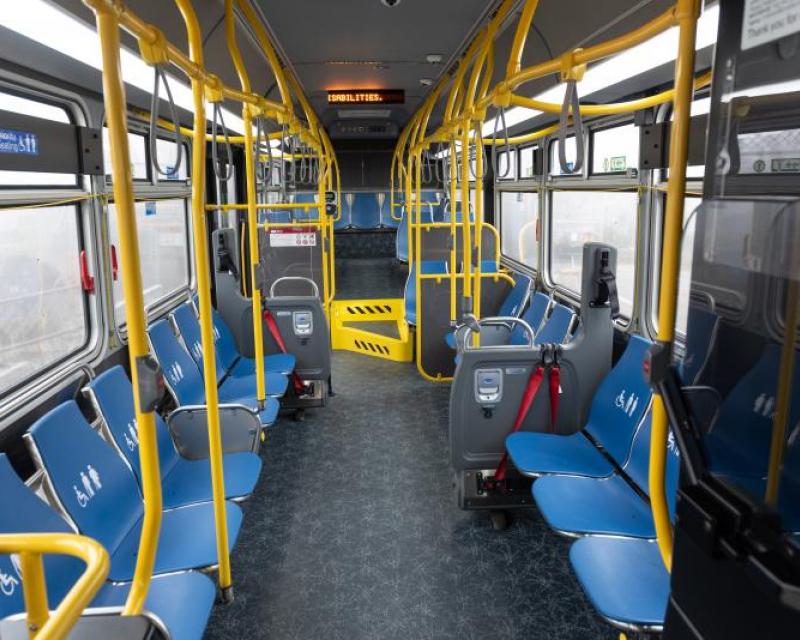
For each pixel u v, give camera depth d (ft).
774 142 3.58
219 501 8.37
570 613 9.50
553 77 12.61
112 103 5.21
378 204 43.47
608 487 9.80
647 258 12.46
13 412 9.14
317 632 9.12
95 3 4.82
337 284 34.55
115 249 13.12
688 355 4.25
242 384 15.30
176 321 15.16
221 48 12.46
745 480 3.74
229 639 8.97
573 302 17.60
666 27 5.01
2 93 9.47
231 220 23.99
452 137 15.67
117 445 9.89
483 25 12.57
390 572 10.56
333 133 31.73
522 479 11.92
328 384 19.42
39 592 3.83
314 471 14.44
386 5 11.23
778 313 3.46
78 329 12.06
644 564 7.72
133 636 4.16
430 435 16.51
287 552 11.16
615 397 11.10
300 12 11.63
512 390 11.80
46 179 10.68
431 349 20.95
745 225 3.70
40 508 7.32
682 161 4.75
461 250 25.18
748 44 3.79
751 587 3.64
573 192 18.22
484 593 9.99
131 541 8.75
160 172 6.28
